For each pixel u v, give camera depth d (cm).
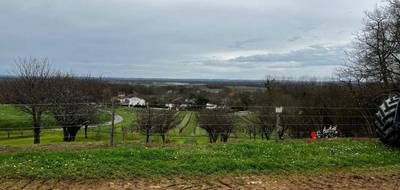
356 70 2814
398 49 2584
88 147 1299
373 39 2692
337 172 1068
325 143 1437
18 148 1270
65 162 1059
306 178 1000
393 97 1386
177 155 1159
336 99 3275
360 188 906
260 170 1067
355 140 1540
